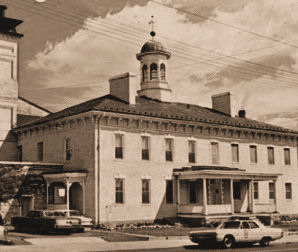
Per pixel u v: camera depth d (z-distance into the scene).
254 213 43.59
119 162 38.81
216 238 26.23
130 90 41.94
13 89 48.72
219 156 45.78
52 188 39.38
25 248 24.44
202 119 44.06
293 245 28.56
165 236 31.06
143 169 40.22
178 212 41.72
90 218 36.22
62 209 37.69
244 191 46.31
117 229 36.19
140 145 40.34
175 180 42.28
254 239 27.42
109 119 38.50
